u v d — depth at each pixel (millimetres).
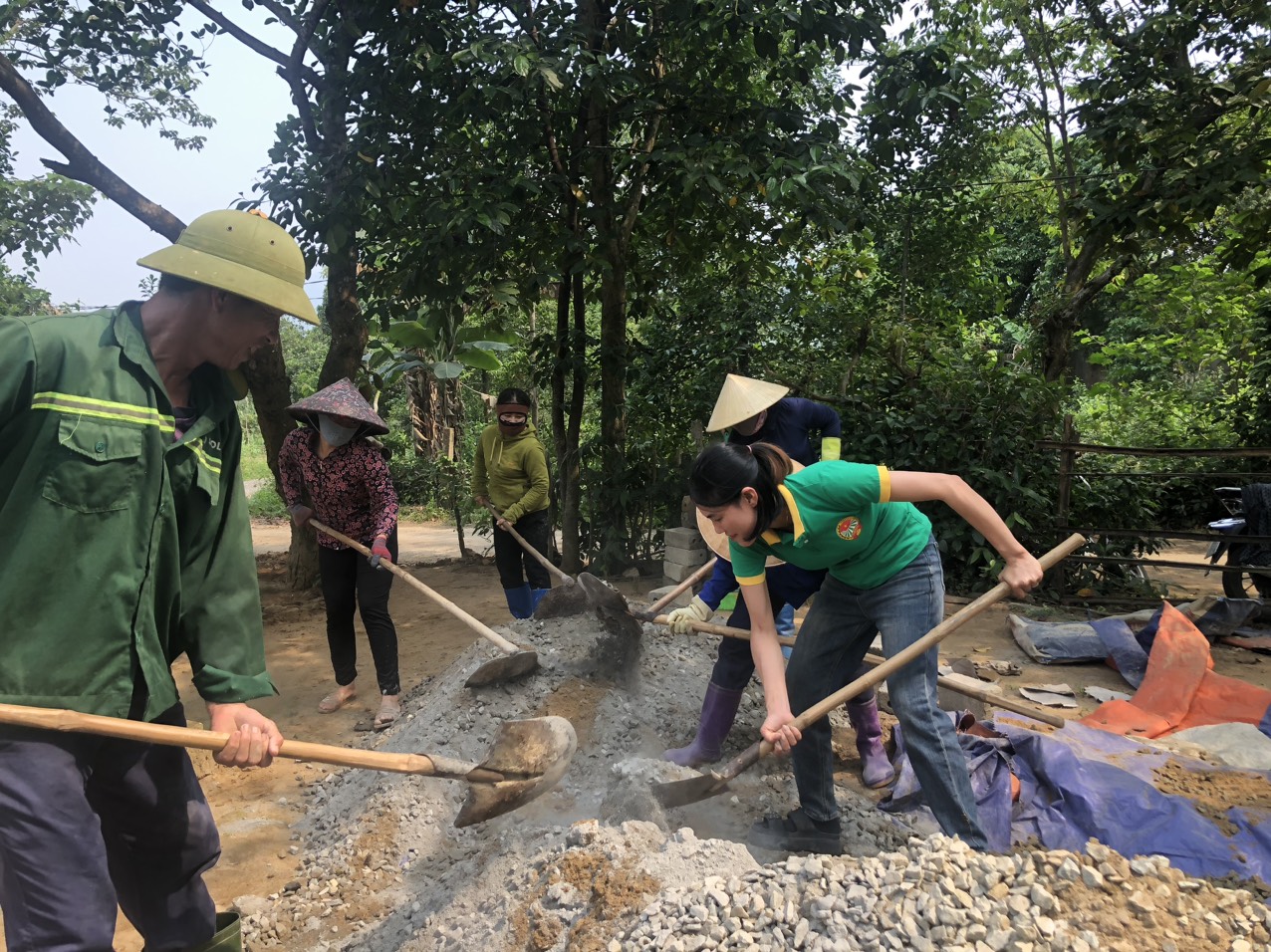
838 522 2590
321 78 6742
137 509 1785
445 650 5895
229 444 2055
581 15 7570
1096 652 5375
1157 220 6887
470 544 12273
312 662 5688
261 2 6863
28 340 1698
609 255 8125
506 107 6320
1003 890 1964
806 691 2943
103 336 1790
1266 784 3340
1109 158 7152
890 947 1859
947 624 2559
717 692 3576
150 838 2029
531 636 4496
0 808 1666
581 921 2178
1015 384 7926
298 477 4555
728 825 3170
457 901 2553
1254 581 7289
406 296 6953
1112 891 1961
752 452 2574
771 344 8844
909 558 2732
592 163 7871
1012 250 19016
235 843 3334
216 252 1883
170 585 1907
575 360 8320
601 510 8547
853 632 2895
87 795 1968
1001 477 7363
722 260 9328
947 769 2582
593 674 4184
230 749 1919
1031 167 14078
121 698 1793
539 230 7938
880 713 4254
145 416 1787
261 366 7375
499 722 3793
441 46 6453
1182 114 7008
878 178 9023
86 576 1729
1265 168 6578
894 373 8523
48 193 10141
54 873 1683
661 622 4188
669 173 7141
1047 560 2516
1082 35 10836
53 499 1701
